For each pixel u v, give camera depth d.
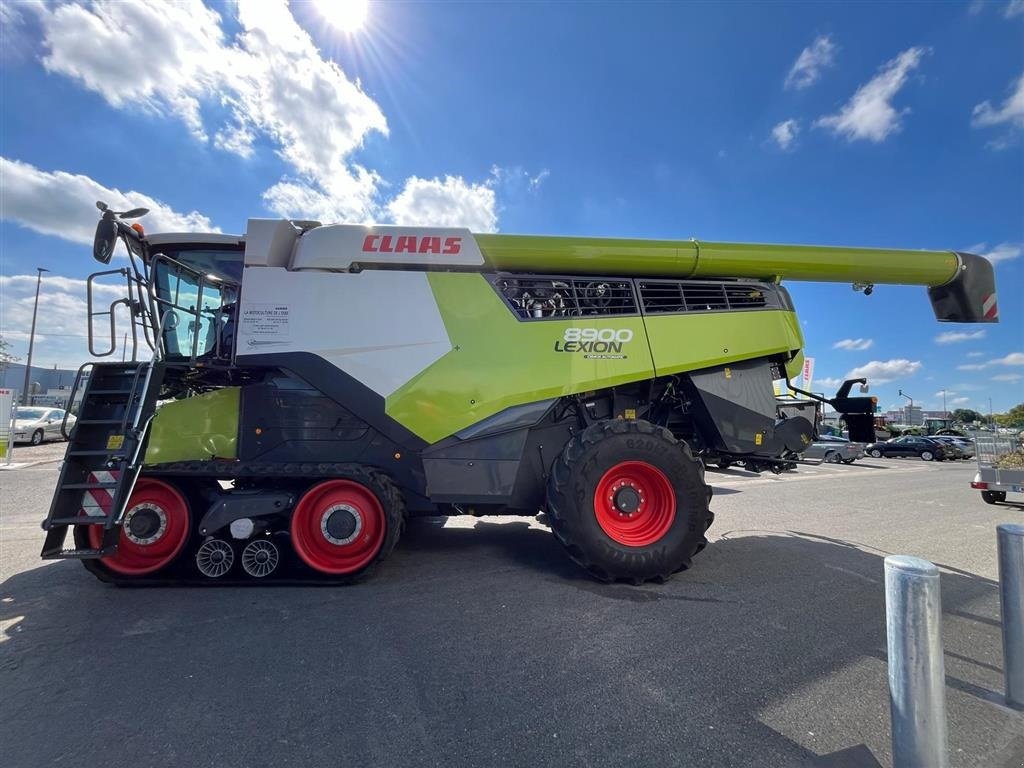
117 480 4.04
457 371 4.75
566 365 4.87
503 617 3.72
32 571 4.70
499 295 4.88
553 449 5.09
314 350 4.64
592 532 4.46
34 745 2.26
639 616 3.77
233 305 4.99
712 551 5.63
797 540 6.21
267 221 4.74
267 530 4.53
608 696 2.69
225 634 3.40
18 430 17.69
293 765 2.14
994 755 2.29
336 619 3.66
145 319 4.62
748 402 5.26
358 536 4.50
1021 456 10.23
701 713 2.55
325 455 4.77
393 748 2.26
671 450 4.61
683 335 5.10
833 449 23.59
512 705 2.60
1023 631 2.67
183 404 4.74
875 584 4.54
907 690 2.01
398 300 4.77
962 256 5.55
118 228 4.55
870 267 5.40
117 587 4.30
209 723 2.43
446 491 4.77
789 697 2.70
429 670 2.95
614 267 5.07
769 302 5.38
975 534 6.72
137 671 2.91
